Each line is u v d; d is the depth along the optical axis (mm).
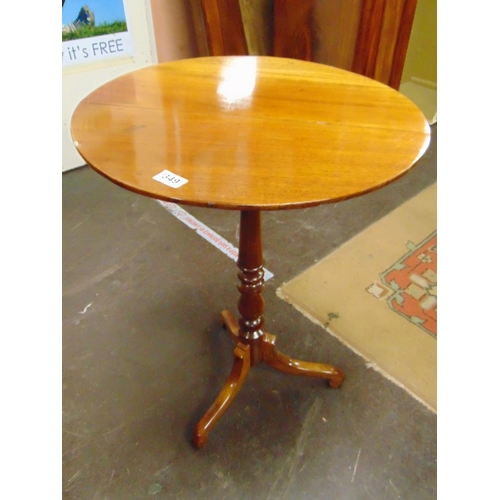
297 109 967
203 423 1149
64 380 1313
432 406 1253
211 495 1072
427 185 2160
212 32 2020
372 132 879
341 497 1070
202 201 696
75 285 1619
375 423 1214
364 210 1999
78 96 2150
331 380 1278
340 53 2045
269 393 1287
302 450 1156
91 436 1182
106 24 2076
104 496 1068
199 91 1042
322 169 771
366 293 1595
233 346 1422
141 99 1002
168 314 1517
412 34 2812
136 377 1327
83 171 2279
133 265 1707
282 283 1628
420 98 2885
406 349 1403
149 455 1145
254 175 755
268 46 2266
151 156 803
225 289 1609
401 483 1093
